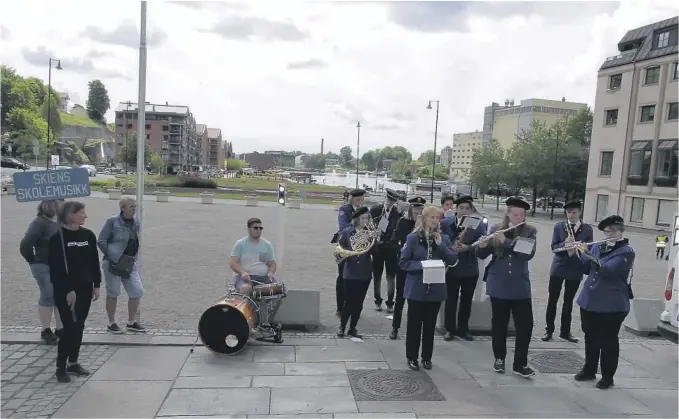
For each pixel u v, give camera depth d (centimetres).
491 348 659
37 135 7006
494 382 541
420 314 563
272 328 653
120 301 841
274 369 555
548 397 507
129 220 650
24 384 500
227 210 2983
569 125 5288
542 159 4700
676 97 3444
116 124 11375
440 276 544
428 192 6831
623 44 3944
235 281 658
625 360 634
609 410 481
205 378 525
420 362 586
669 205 3481
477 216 694
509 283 556
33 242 587
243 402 471
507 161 5162
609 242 551
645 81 3681
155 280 1012
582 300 550
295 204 3600
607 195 3988
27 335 629
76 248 510
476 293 755
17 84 9200
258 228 667
